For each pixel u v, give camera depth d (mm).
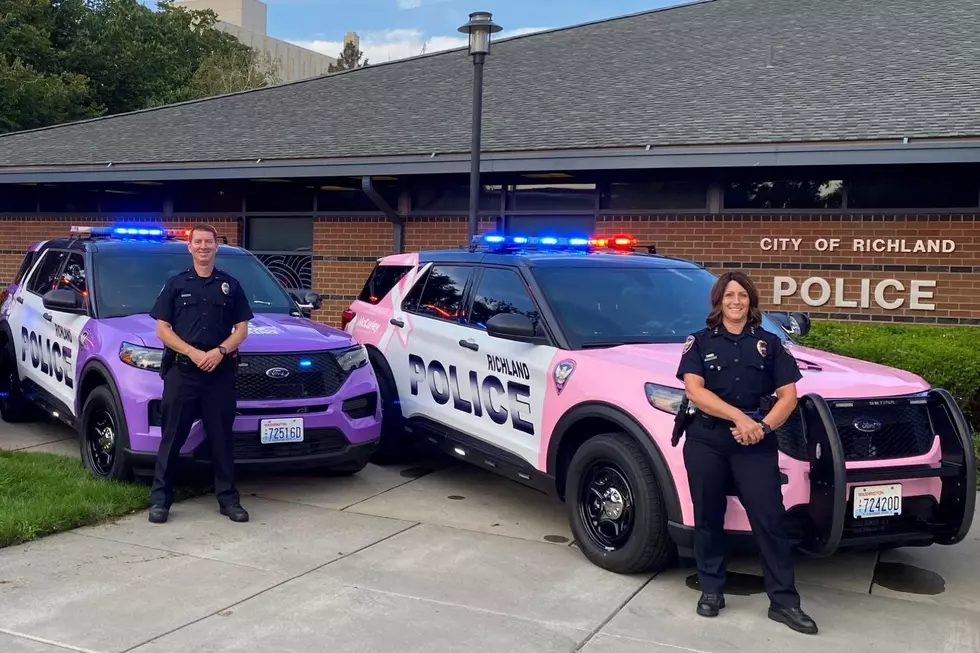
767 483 4324
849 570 5227
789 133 9875
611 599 4652
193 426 6047
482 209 12578
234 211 14547
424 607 4492
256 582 4781
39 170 14344
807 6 15711
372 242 13406
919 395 4820
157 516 5789
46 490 6113
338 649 3994
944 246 10070
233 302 5840
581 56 15359
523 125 12039
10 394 8773
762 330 4438
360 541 5527
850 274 10492
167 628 4172
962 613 4578
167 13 39188
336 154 12250
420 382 6887
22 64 28594
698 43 14781
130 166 13617
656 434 4715
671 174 11406
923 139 9102
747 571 5195
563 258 6320
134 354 6188
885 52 12492
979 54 11695
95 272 7199
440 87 15055
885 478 4539
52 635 4074
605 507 5070
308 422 6266
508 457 5852
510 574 4996
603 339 5633
